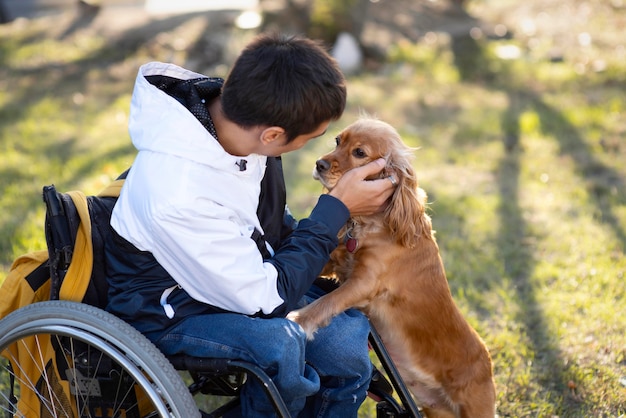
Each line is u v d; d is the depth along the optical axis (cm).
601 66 903
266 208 228
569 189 523
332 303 255
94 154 568
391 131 281
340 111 201
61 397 215
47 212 196
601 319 347
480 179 549
